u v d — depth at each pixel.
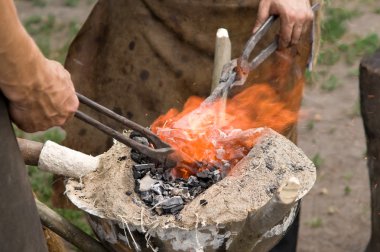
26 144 2.06
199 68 3.13
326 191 4.35
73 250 3.71
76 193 2.03
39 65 1.68
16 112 1.75
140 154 2.10
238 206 1.93
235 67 2.45
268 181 2.02
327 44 6.09
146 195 1.98
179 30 3.11
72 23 6.36
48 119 1.78
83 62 3.29
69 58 3.32
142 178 2.04
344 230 4.05
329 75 5.66
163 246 1.91
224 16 3.06
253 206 1.94
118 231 1.95
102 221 1.97
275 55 3.08
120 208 1.93
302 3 2.68
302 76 3.19
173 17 3.10
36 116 1.76
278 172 2.07
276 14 2.67
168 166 2.05
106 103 3.27
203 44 3.10
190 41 3.12
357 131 4.95
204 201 1.94
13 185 1.76
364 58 3.17
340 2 6.83
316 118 5.10
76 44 3.30
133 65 3.19
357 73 5.68
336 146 4.80
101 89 3.28
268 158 2.09
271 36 3.09
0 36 1.58
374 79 3.08
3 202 1.73
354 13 6.58
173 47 3.14
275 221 1.80
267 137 2.18
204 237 1.91
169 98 3.18
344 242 3.96
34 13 6.61
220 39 2.53
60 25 6.36
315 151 4.75
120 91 3.23
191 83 3.15
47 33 6.22
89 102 2.06
